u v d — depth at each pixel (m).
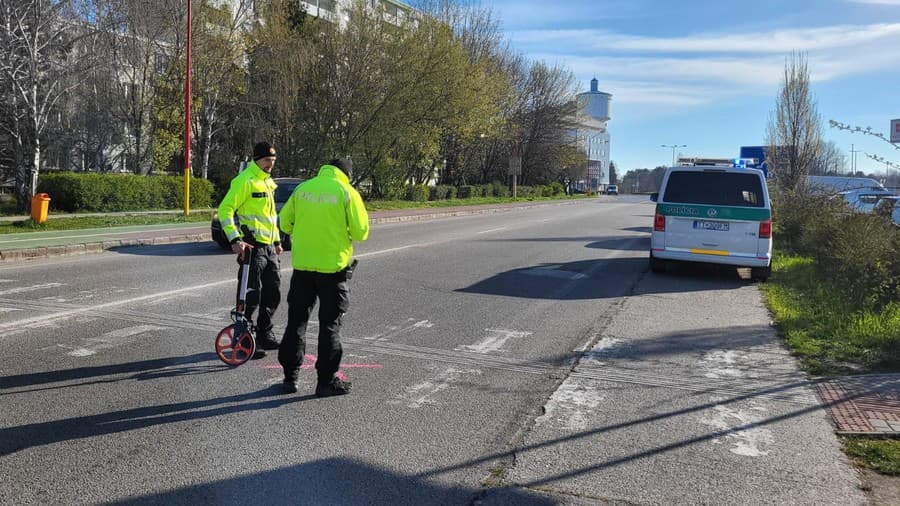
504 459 4.25
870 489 3.91
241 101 33.31
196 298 9.15
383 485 3.86
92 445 4.32
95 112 29.41
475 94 39.22
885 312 8.28
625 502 3.71
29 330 7.16
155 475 3.92
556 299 10.07
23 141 24.06
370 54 34.03
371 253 15.04
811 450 4.47
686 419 5.03
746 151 28.53
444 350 6.87
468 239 19.48
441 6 47.72
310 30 34.59
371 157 36.59
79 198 24.91
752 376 6.16
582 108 69.69
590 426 4.85
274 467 4.06
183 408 5.01
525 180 72.56
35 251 13.71
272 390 5.48
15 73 22.53
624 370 6.32
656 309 9.49
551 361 6.59
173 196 28.59
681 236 12.55
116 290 9.69
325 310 5.36
